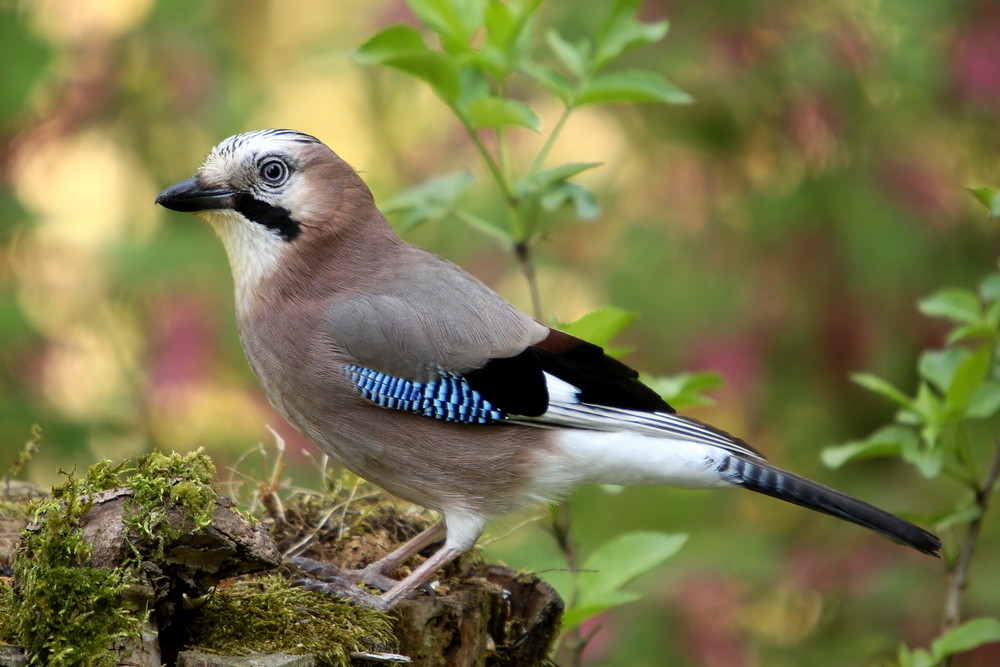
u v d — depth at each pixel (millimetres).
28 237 11141
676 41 10430
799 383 10883
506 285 10898
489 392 6566
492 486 6676
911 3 10133
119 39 11312
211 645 5199
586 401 6680
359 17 11508
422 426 6609
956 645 7004
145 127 11586
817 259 10734
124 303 11445
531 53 10406
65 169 12438
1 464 10352
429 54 6953
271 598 5500
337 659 5242
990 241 10672
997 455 7238
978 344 10570
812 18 10539
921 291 10562
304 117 12828
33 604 4801
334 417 6703
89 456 10648
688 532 10406
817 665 10406
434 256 7121
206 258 10766
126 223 12062
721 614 10016
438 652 5930
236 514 5055
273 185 6840
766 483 6668
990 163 10781
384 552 6688
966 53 10148
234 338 10703
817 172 10766
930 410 7199
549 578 7012
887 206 10461
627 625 10008
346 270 6879
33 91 10742
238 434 10719
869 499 10523
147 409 11070
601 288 10750
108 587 4746
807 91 10586
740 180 11148
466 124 7387
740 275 10688
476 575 6613
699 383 7461
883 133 10719
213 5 11602
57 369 11008
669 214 11008
